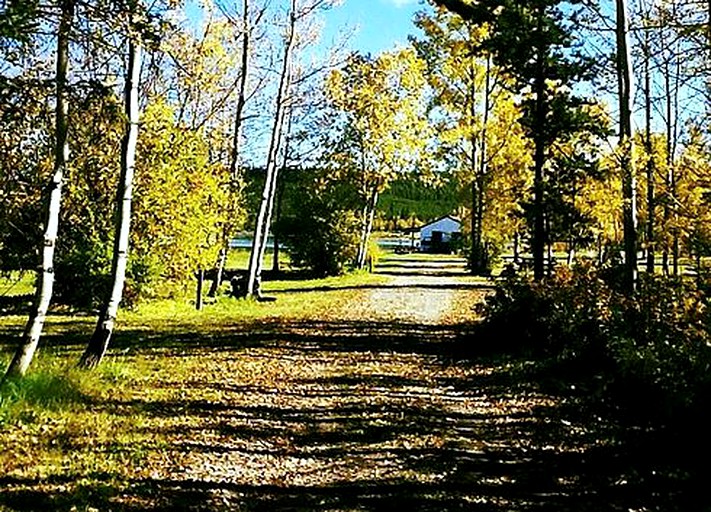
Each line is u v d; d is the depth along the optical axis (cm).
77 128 1064
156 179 2067
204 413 926
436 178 4088
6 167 945
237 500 625
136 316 2103
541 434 838
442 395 1067
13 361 965
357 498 636
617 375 1005
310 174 4100
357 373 1240
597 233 2247
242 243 8675
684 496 626
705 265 1077
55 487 629
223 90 2506
